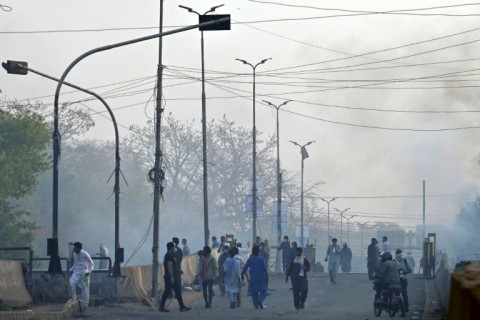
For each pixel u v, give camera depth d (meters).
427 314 44.19
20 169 97.00
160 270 61.28
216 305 55.91
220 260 64.69
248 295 63.22
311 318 43.84
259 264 51.78
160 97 58.59
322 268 111.69
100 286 52.62
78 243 46.03
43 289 48.72
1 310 40.38
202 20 44.97
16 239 96.88
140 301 54.53
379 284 45.25
